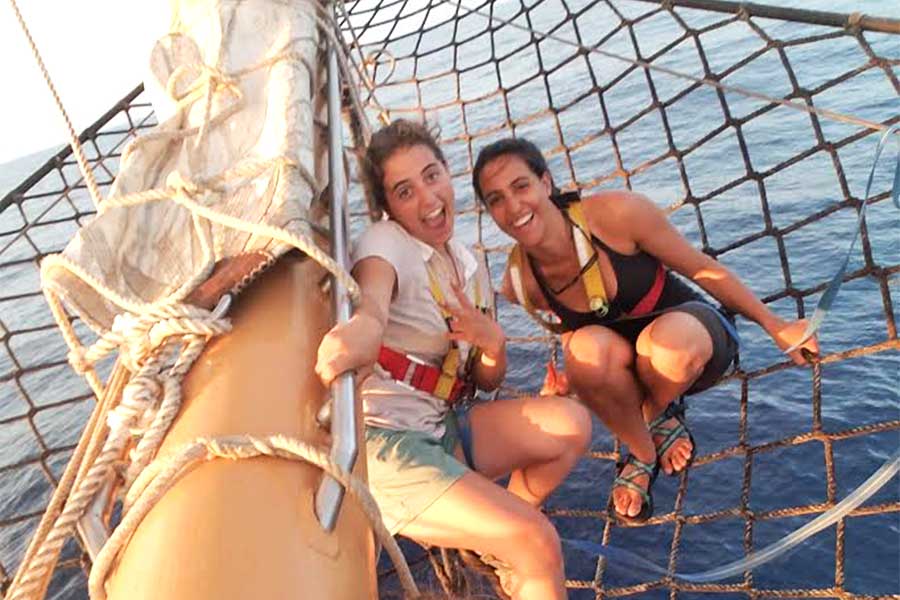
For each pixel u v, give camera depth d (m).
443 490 2.29
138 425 1.43
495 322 2.75
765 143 11.23
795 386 6.34
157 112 2.82
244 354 1.50
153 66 2.88
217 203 1.95
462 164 15.60
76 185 6.23
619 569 5.01
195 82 2.54
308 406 1.44
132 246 1.89
